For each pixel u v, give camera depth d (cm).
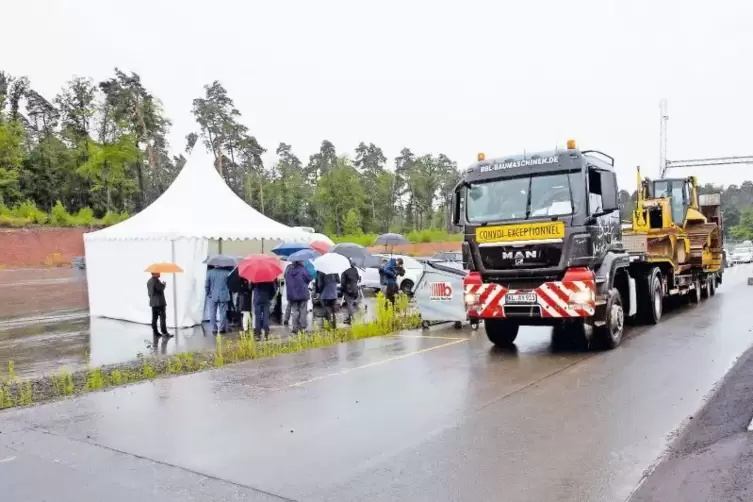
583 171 938
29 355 1121
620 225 1092
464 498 434
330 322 1338
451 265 1550
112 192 6794
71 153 6850
